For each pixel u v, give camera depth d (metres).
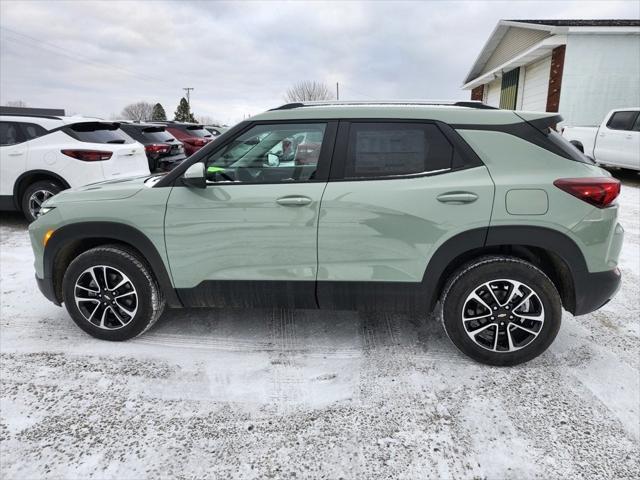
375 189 2.62
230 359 2.90
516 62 15.86
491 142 2.61
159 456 2.08
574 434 2.21
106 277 2.99
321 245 2.69
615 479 1.94
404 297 2.72
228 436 2.21
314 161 2.73
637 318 3.49
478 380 2.65
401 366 2.80
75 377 2.71
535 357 2.76
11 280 4.38
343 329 3.30
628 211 7.27
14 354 2.97
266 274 2.79
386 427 2.27
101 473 1.98
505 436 2.20
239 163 2.80
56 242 2.98
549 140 2.62
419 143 2.66
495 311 2.68
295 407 2.43
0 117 6.03
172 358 2.91
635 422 2.30
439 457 2.07
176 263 2.86
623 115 9.93
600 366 2.81
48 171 5.87
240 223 2.73
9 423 2.31
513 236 2.55
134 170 6.32
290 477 1.96
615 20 14.13
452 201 2.55
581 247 2.54
